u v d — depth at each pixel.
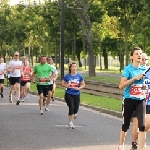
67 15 54.56
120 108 18.45
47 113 17.88
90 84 35.62
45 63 17.83
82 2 44.66
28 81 23.91
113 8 38.62
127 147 10.86
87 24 44.91
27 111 18.53
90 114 17.88
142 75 9.27
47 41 71.50
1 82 25.62
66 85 14.02
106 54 83.56
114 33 57.22
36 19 66.62
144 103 9.53
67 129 13.70
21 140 11.59
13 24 73.00
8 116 16.75
